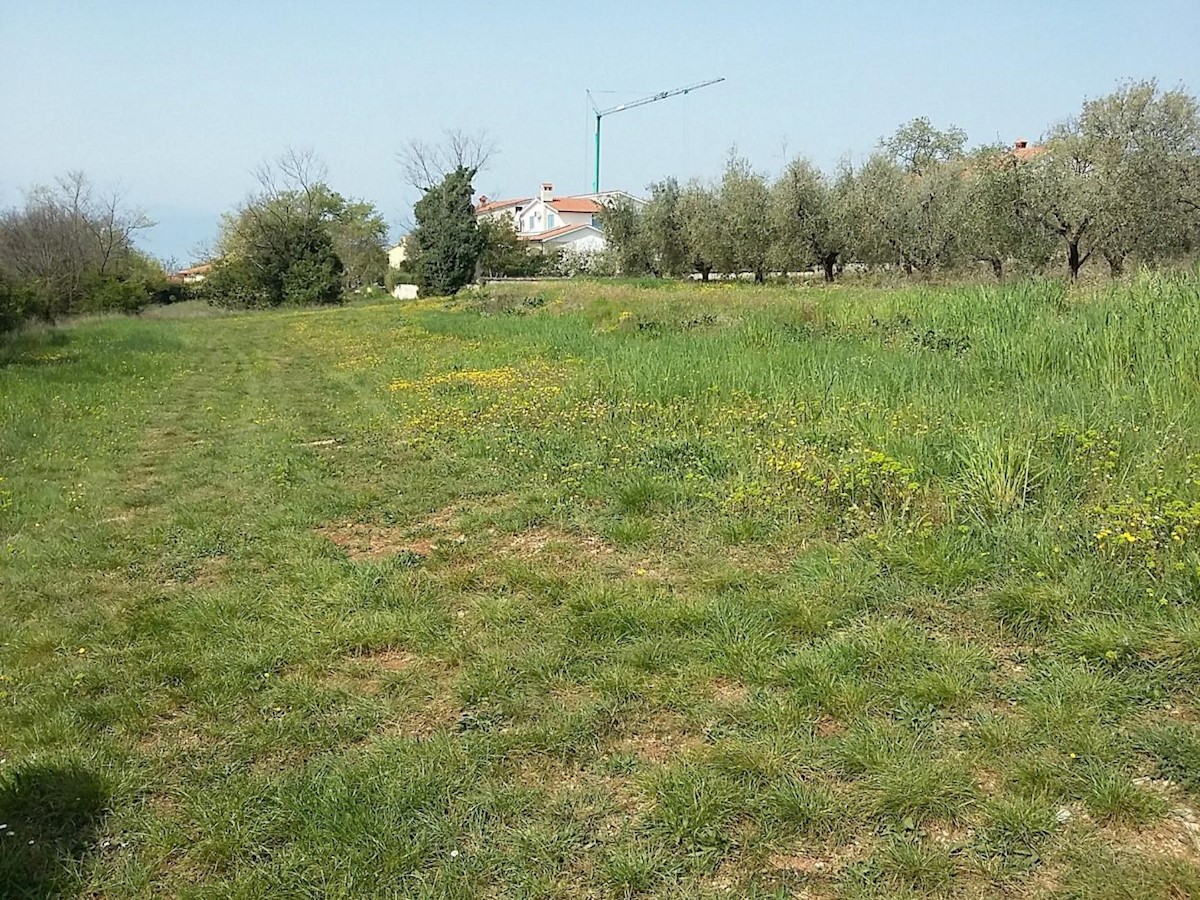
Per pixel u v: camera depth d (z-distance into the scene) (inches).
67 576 227.5
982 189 827.4
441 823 122.2
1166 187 701.9
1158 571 172.2
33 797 130.6
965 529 199.5
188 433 442.9
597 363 515.5
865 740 133.8
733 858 114.5
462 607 193.9
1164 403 277.4
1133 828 115.0
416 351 751.1
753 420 333.4
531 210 3363.7
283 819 124.3
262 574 220.7
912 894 106.4
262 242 1893.5
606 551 222.1
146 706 157.2
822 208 1245.1
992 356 383.9
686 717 145.1
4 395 551.2
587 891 110.3
